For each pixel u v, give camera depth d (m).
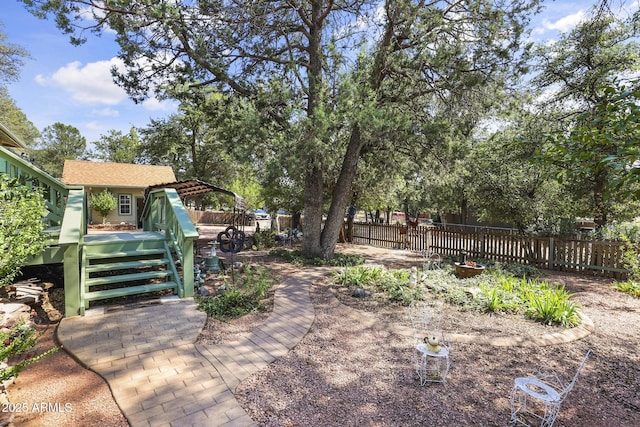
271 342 4.09
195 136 29.22
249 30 8.62
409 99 8.84
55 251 5.18
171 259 6.20
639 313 5.52
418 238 12.98
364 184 13.86
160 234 7.53
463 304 5.64
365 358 3.74
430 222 26.28
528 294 5.60
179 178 31.36
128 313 4.85
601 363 3.74
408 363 3.64
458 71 7.86
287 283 7.02
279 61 9.38
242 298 5.53
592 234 9.13
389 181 13.23
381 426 2.59
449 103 8.77
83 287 5.05
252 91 9.57
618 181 2.30
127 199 19.56
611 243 8.17
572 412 2.85
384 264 9.73
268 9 8.57
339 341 4.18
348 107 7.47
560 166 3.04
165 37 8.49
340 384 3.19
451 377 3.36
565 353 3.97
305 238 10.25
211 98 10.28
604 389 3.22
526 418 2.73
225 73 8.52
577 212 12.28
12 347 2.45
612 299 6.34
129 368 3.35
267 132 7.95
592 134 2.70
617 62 9.24
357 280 6.83
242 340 4.12
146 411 2.68
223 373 3.31
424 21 8.03
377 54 8.77
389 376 3.36
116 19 7.88
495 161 10.89
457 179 10.00
